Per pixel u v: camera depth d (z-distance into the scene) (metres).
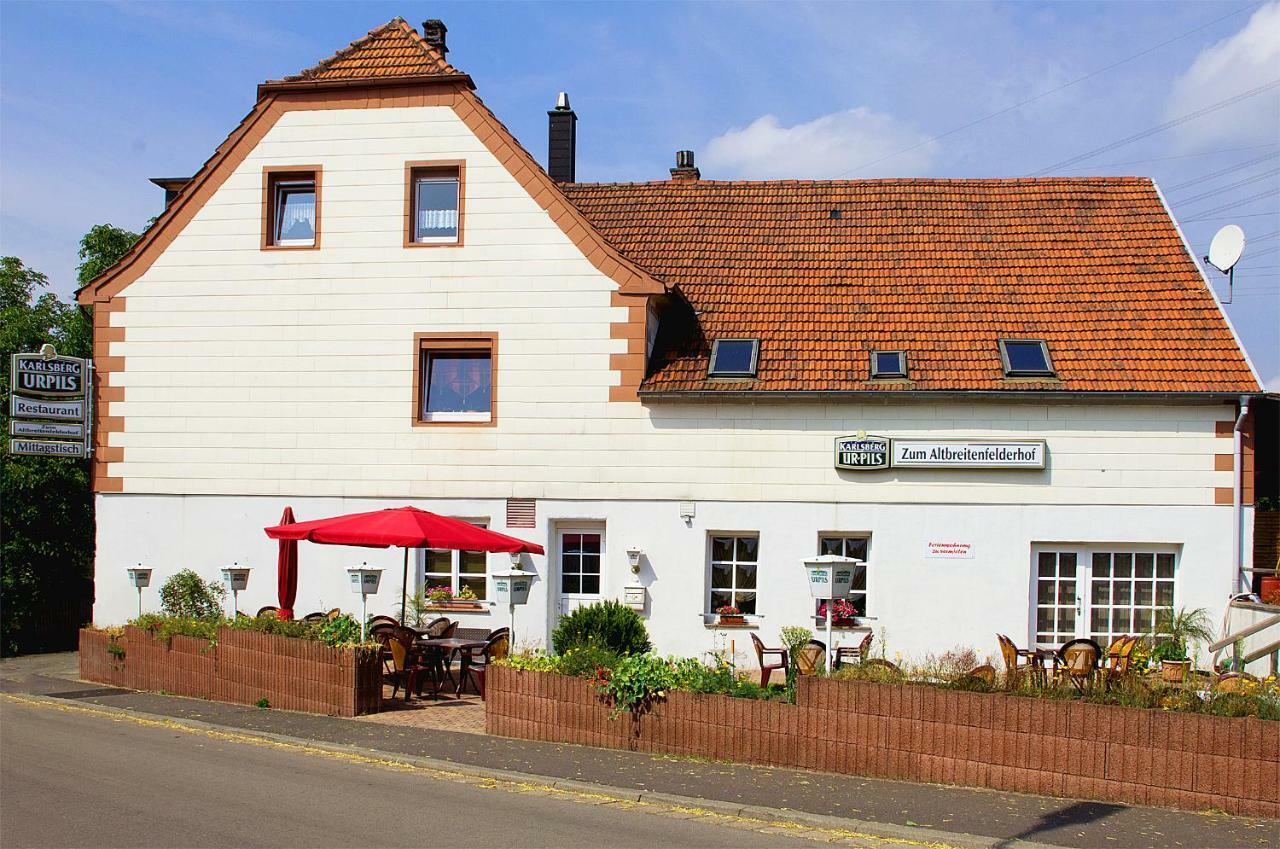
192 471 20.23
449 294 19.64
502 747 12.73
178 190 24.80
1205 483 17.70
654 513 18.78
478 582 19.55
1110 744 10.42
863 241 21.09
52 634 24.47
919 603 18.08
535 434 19.22
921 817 9.78
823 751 11.62
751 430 18.64
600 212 22.69
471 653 16.94
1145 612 17.91
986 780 10.88
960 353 18.52
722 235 21.61
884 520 18.25
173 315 20.44
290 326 20.09
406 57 20.22
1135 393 17.55
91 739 13.11
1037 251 20.42
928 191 22.11
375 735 13.37
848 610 18.23
